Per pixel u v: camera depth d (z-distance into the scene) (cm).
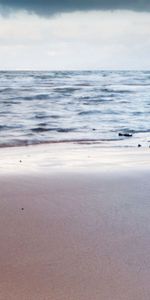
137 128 1619
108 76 5791
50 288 416
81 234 547
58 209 646
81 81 4409
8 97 2562
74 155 1091
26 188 761
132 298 403
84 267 458
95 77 5394
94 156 1082
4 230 556
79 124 1678
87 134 1462
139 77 5516
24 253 489
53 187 771
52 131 1506
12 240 524
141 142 1327
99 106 2239
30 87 3366
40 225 577
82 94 2839
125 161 1023
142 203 683
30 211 634
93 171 909
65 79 4769
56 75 5888
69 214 624
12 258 476
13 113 1911
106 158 1056
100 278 436
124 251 498
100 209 649
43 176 853
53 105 2239
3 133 1437
